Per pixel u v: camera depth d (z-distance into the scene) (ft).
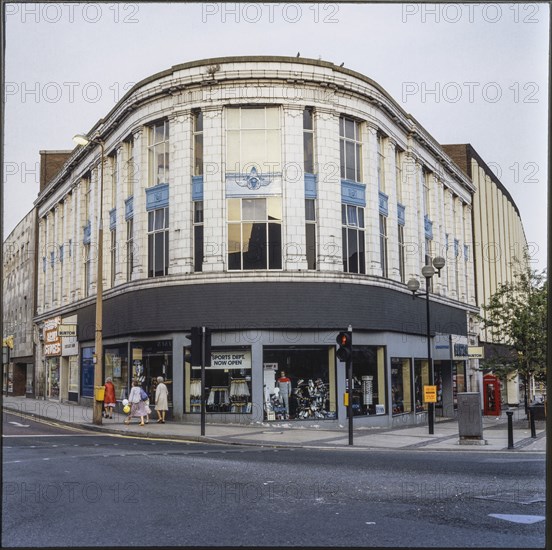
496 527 23.07
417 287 75.56
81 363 111.86
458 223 123.65
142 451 49.11
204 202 79.25
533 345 89.15
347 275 79.92
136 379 79.61
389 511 25.85
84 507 26.58
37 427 74.38
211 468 38.81
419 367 98.22
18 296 154.71
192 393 78.69
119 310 89.66
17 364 157.58
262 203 79.15
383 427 81.71
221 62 79.15
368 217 84.58
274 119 80.12
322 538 21.21
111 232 98.02
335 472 37.35
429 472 37.63
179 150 81.05
